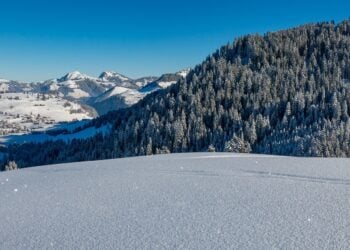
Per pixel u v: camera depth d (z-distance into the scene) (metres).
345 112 83.00
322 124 79.12
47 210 9.99
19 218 9.33
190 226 7.96
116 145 98.62
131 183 13.38
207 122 100.31
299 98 93.94
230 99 105.94
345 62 116.56
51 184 14.08
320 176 13.63
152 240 7.16
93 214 9.32
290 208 9.15
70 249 6.88
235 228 7.71
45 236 7.70
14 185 14.51
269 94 103.62
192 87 113.69
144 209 9.60
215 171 15.39
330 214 8.52
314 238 6.95
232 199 10.33
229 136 87.25
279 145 77.38
